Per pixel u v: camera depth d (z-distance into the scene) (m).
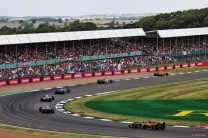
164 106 80.38
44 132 62.03
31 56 123.56
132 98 89.06
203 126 64.38
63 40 127.62
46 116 74.19
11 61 117.88
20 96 94.12
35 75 115.88
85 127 65.19
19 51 124.56
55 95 94.88
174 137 57.69
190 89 97.88
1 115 75.62
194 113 73.81
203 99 86.06
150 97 89.56
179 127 63.94
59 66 122.19
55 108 81.25
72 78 119.19
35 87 105.50
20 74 114.25
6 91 100.31
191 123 66.56
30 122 69.69
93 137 58.06
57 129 64.19
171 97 88.94
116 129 63.44
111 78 118.56
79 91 99.50
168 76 120.00
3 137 58.56
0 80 109.19
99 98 90.19
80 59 128.38
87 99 89.50
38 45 130.62
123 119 70.62
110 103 84.50
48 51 128.50
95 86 105.81
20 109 80.75
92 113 75.88
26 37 122.81
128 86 104.88
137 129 63.25
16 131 62.94
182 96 89.62
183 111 75.56
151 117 71.56
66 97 92.38
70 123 68.38
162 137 57.78
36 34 125.12
